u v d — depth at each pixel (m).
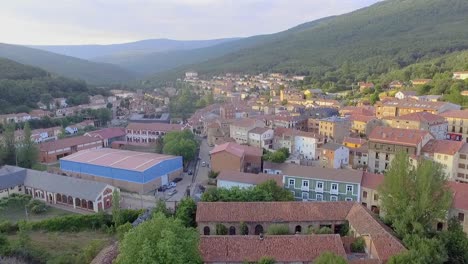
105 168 113.69
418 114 130.88
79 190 97.25
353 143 126.50
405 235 57.84
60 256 66.25
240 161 110.12
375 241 55.91
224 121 165.00
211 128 162.62
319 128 149.25
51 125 188.25
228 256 54.12
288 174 90.19
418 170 64.12
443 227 71.06
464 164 101.44
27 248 69.12
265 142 140.62
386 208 67.31
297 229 67.62
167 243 43.53
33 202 96.62
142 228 46.97
